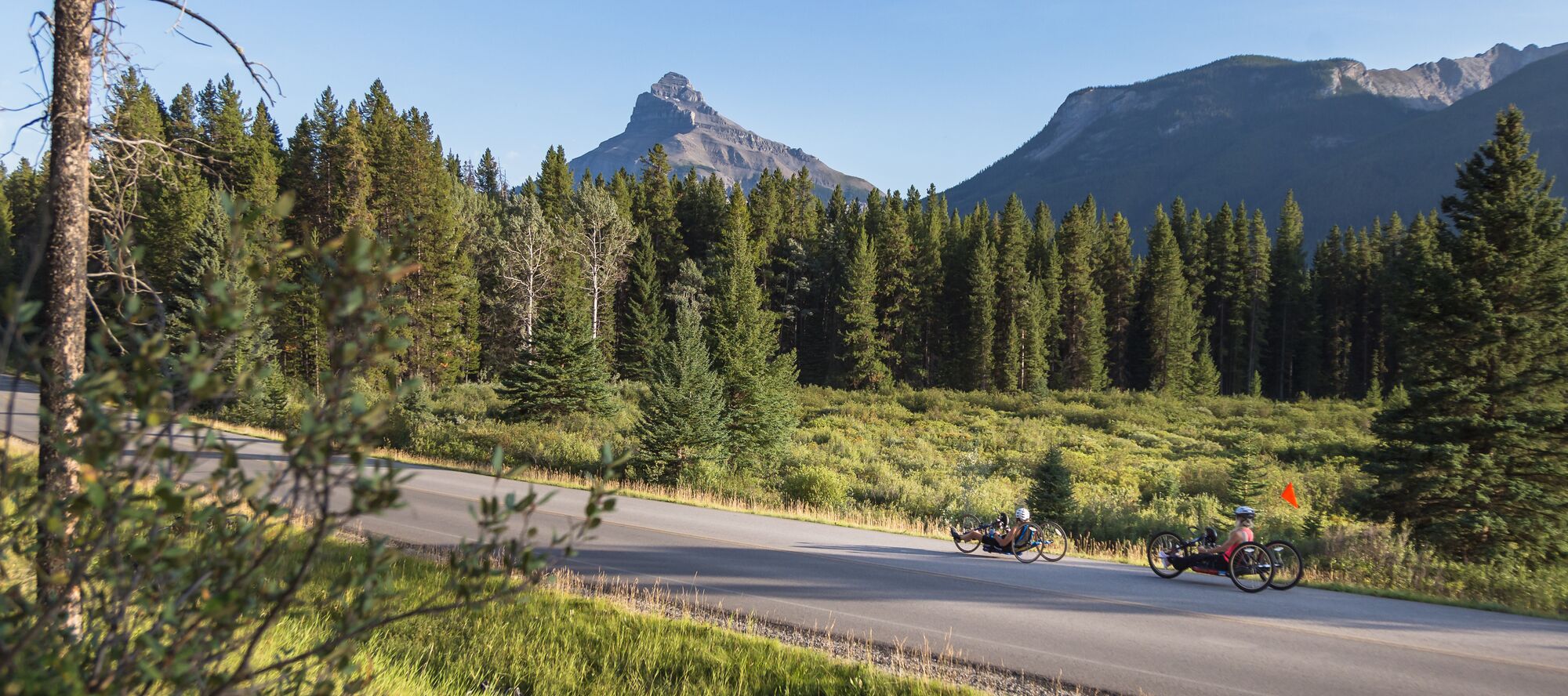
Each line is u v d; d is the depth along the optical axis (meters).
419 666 6.71
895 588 10.70
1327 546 14.56
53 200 5.56
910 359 87.50
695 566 11.70
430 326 55.62
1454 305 17.94
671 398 24.08
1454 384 17.41
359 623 2.80
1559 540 15.71
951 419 54.22
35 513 2.50
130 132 6.23
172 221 27.27
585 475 22.91
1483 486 16.44
